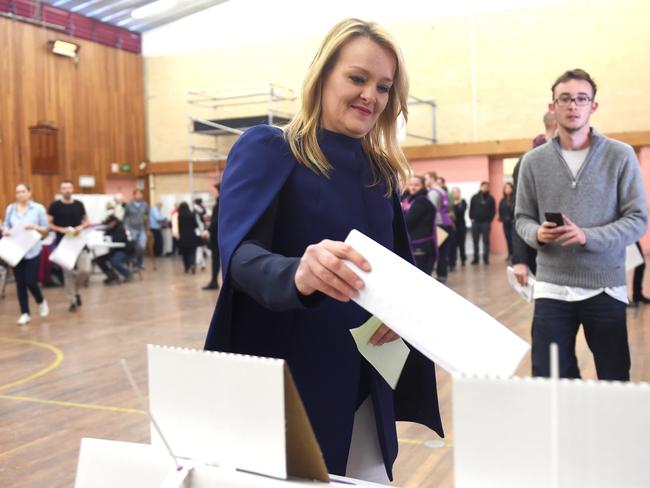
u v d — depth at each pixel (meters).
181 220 12.27
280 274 0.96
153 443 0.82
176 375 0.80
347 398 1.19
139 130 17.59
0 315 7.74
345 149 1.24
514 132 14.88
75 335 6.32
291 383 0.72
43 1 14.69
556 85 2.46
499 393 0.60
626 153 2.40
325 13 16.14
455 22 15.16
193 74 17.38
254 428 0.74
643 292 7.99
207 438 0.77
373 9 15.79
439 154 15.27
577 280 2.42
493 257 14.81
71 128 15.48
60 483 2.88
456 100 15.27
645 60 13.83
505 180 17.41
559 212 2.43
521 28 14.69
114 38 16.78
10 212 7.37
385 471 1.33
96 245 10.27
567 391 0.58
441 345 0.76
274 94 15.11
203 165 17.22
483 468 0.61
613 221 2.42
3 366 5.10
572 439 0.58
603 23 14.07
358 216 1.23
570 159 2.47
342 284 0.85
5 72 13.91
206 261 15.49
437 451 3.15
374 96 1.18
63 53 15.14
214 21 17.09
